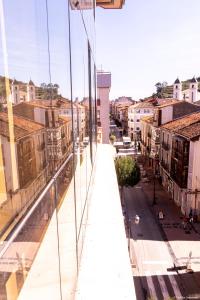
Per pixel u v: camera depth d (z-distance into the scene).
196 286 18.62
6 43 0.85
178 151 29.95
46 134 1.28
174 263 21.09
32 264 1.02
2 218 0.80
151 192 37.00
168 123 37.72
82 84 3.18
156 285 18.83
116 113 104.31
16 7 0.92
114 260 2.71
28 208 0.99
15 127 0.89
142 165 50.78
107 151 9.93
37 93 1.14
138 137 63.59
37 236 1.09
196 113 35.69
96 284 2.31
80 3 2.97
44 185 1.21
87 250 2.89
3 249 0.80
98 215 3.83
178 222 27.89
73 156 2.19
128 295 2.22
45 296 1.19
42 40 1.23
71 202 2.02
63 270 1.64
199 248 23.08
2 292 0.79
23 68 0.98
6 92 0.84
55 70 1.49
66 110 1.84
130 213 30.42
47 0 1.33
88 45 4.27
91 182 4.87
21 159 0.93
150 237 25.00
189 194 28.17
